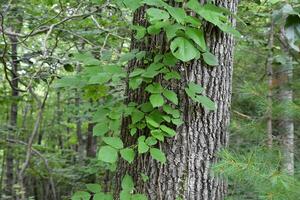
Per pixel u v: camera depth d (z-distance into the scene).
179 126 2.42
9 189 8.05
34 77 4.04
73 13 4.22
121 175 2.54
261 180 2.12
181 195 2.40
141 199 2.21
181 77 2.43
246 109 3.88
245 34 4.79
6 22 4.75
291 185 2.07
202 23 2.44
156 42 2.47
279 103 3.03
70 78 2.45
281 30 4.13
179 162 2.42
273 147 2.62
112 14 4.75
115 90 3.67
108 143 2.09
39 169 7.69
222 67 2.52
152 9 1.96
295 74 4.30
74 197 2.25
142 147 2.15
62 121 10.96
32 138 5.66
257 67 4.83
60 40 4.80
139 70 2.30
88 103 5.88
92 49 4.38
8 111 9.05
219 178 2.48
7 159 8.16
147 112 2.35
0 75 5.48
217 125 2.50
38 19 4.75
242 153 2.63
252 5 4.48
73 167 7.74
